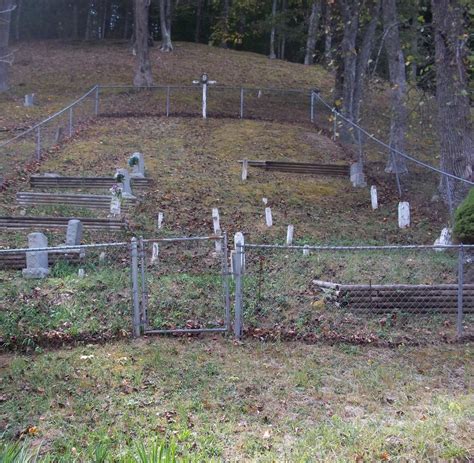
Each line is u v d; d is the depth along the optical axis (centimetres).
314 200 1986
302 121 3097
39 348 819
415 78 1614
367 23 2609
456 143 1577
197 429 595
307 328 914
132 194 1867
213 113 3111
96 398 662
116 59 4447
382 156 2589
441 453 544
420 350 857
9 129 2644
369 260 1298
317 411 647
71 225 1336
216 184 2055
